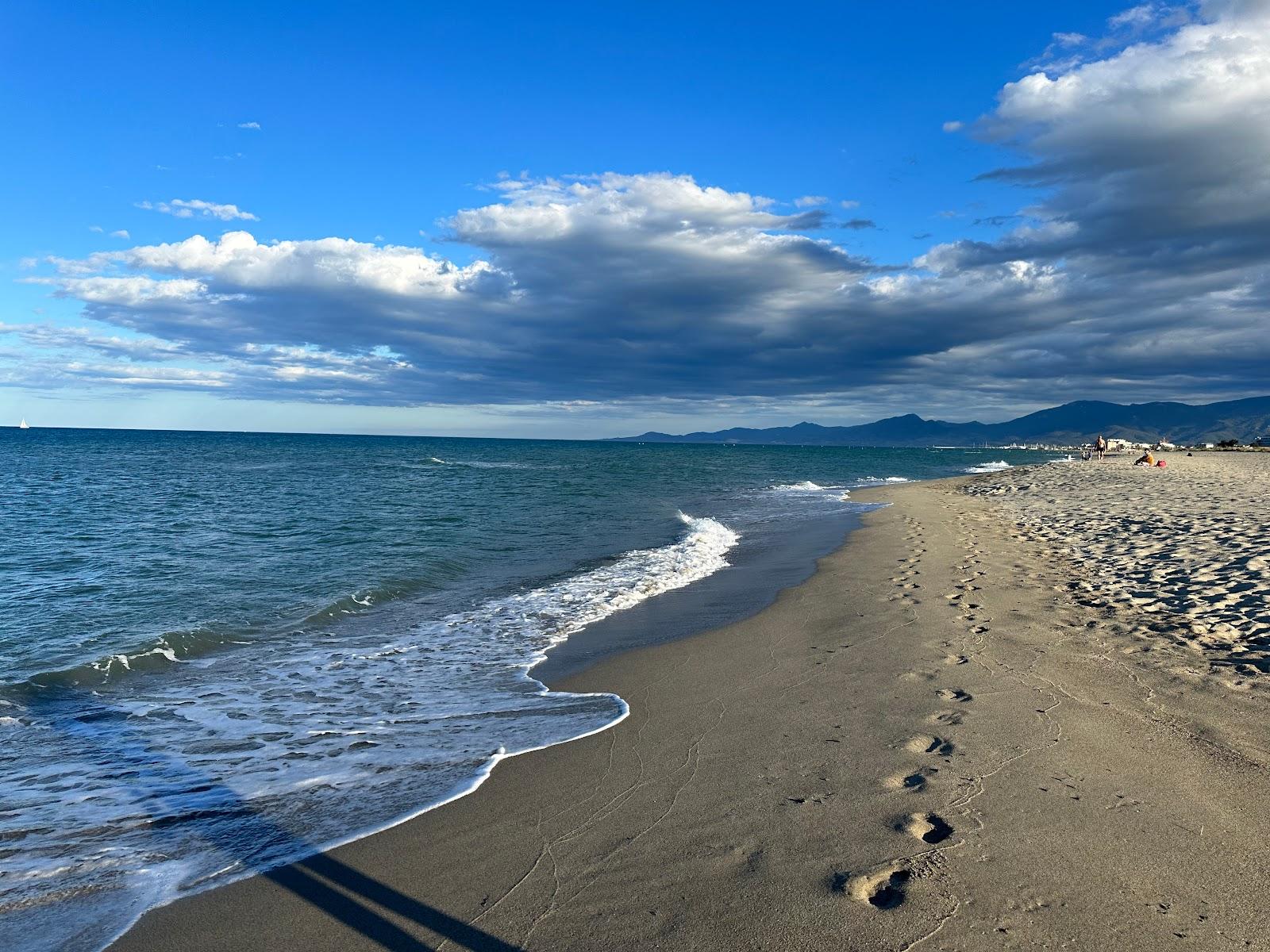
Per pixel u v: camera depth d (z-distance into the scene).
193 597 10.75
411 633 8.92
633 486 36.03
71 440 117.81
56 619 9.36
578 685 6.87
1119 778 4.18
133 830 4.17
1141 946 2.78
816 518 20.66
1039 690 5.68
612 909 3.21
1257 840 3.50
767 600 10.18
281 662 7.77
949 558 12.33
